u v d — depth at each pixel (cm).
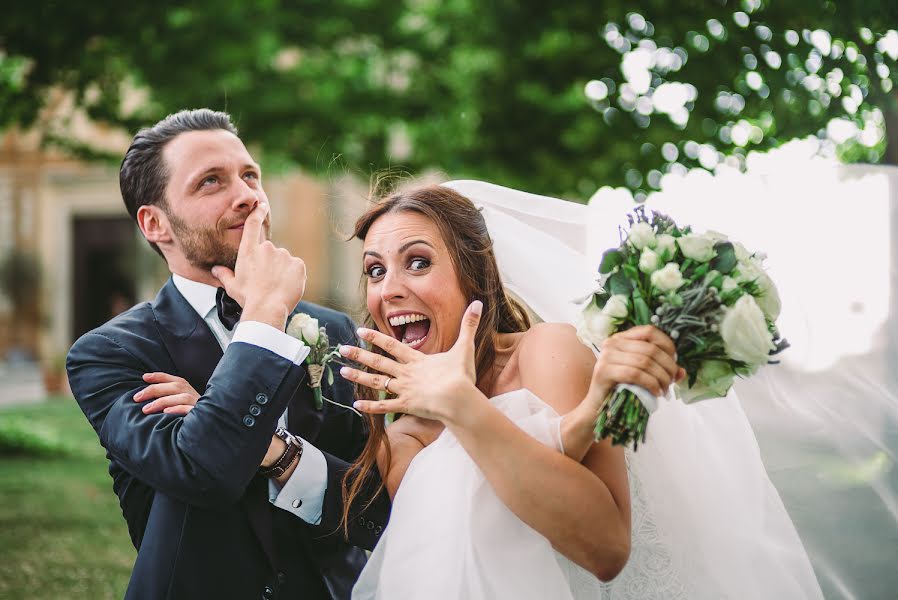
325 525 217
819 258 244
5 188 1777
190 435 197
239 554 213
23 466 659
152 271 1781
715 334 173
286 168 932
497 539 191
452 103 853
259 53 831
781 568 219
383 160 870
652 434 214
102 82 790
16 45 680
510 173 793
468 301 213
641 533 210
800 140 394
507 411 192
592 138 684
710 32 464
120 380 220
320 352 216
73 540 465
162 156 231
